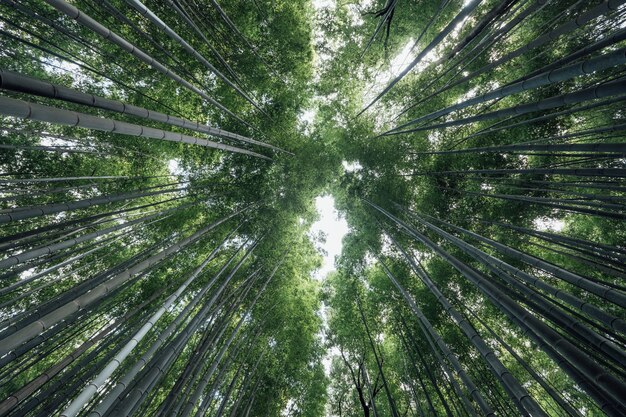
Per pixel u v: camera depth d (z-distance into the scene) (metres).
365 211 13.27
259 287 11.80
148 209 11.34
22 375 8.27
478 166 11.29
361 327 11.90
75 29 8.52
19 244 5.55
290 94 12.38
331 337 12.74
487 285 5.54
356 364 11.68
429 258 12.38
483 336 10.61
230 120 11.72
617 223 9.32
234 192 12.30
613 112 8.29
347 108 13.09
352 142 12.73
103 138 9.81
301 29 11.55
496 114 5.26
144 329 5.01
